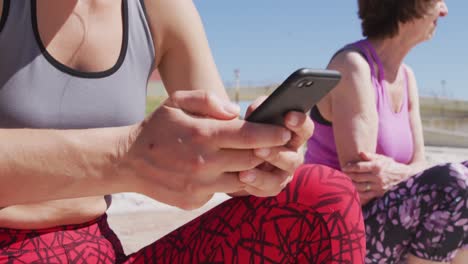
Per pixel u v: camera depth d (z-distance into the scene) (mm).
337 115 2271
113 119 1367
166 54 1598
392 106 2412
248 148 950
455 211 1894
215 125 944
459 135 18438
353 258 1208
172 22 1540
